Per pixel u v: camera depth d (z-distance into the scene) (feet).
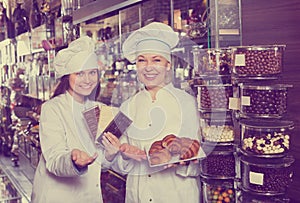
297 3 5.47
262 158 5.43
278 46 5.50
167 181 5.90
